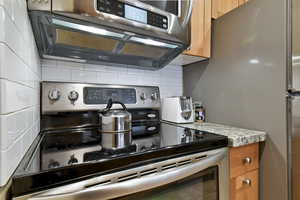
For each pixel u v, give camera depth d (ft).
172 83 5.16
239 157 2.91
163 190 2.07
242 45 3.64
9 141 1.32
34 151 2.08
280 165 2.96
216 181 2.59
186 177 2.26
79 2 2.18
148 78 4.76
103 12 2.34
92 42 3.16
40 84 3.22
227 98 3.97
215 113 4.28
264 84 3.24
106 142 2.50
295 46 2.80
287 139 2.88
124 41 3.18
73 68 3.79
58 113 3.31
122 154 1.88
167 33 2.96
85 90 3.61
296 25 2.79
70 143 2.47
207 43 4.28
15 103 1.49
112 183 1.72
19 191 1.35
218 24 4.19
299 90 2.75
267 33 3.19
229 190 2.77
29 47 2.19
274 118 3.07
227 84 3.97
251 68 3.47
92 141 2.58
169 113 4.41
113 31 2.73
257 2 3.36
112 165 1.75
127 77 4.44
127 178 1.82
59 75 3.64
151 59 4.23
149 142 2.42
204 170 2.46
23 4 1.88
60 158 1.78
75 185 1.53
